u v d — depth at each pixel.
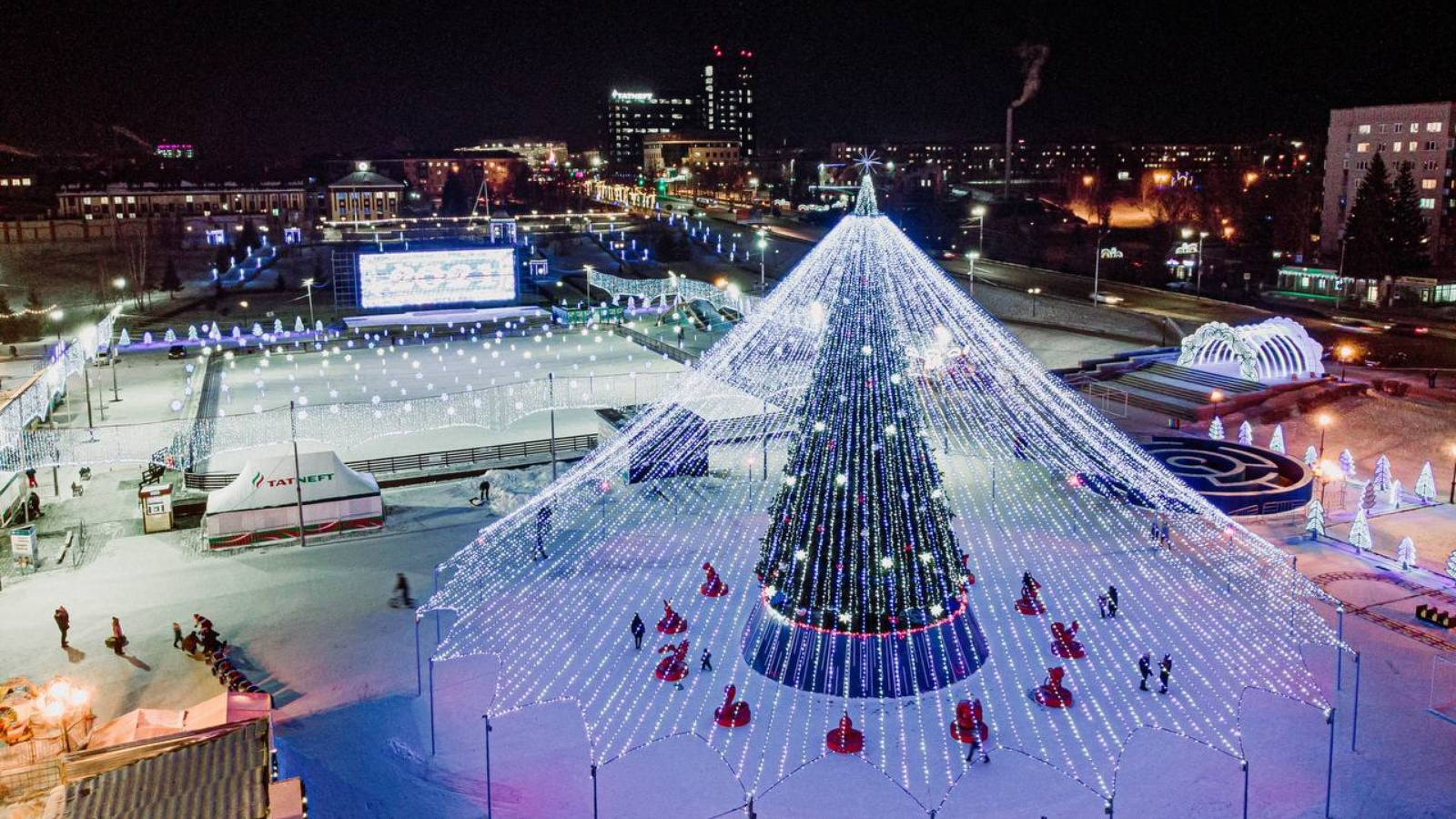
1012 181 192.88
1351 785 22.39
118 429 53.38
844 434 24.81
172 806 17.38
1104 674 27.30
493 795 22.80
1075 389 59.97
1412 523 38.50
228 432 52.75
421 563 36.72
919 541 25.55
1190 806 21.80
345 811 22.16
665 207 177.00
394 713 26.33
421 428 55.03
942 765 23.36
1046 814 21.64
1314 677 26.97
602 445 48.03
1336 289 90.69
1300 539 37.09
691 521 40.38
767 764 23.62
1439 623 29.89
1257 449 45.22
